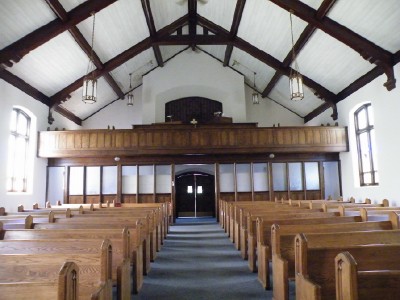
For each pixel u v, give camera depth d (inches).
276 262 161.5
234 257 270.4
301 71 497.4
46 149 477.4
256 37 496.4
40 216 235.1
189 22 563.8
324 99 512.4
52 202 507.5
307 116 637.3
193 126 519.5
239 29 505.4
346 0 332.8
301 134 498.3
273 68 532.7
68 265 78.0
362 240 135.9
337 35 368.8
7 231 158.7
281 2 370.3
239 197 528.4
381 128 394.9
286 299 149.0
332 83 485.1
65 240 133.0
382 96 392.8
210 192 669.9
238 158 523.8
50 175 508.7
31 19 342.3
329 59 437.7
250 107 664.4
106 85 574.2
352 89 459.5
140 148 492.4
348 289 78.9
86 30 414.3
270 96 658.8
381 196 397.1
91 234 160.6
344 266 80.6
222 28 539.2
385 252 114.7
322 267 118.2
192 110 668.1
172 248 312.8
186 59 648.4
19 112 435.5
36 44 360.2
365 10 330.6
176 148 494.6
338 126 492.1
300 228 165.2
